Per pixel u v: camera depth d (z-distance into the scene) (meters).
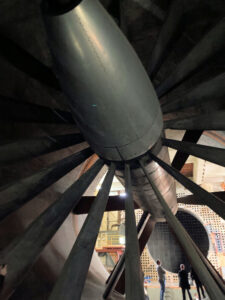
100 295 5.30
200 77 5.63
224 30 2.92
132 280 1.84
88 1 1.71
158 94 3.66
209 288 1.91
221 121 3.16
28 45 5.23
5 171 4.46
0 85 4.72
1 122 4.52
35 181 2.92
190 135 4.54
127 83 2.10
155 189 2.77
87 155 3.22
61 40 1.78
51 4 1.75
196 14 4.62
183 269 7.98
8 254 2.40
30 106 3.55
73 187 2.93
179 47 5.41
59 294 1.93
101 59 1.90
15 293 3.45
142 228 6.57
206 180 17.02
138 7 4.86
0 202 2.82
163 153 3.33
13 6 4.61
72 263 2.15
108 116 2.23
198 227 13.91
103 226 30.16
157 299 10.58
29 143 3.08
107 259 21.91
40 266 4.25
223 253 12.95
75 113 2.35
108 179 2.87
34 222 2.59
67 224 6.20
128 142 2.56
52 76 4.00
